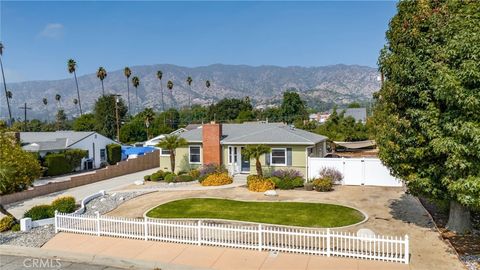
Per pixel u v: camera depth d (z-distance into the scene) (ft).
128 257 47.11
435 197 46.65
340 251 45.24
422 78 42.47
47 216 65.87
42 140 149.89
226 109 397.19
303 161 99.14
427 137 43.45
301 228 55.83
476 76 36.83
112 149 167.53
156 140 173.99
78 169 150.00
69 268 45.24
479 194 38.88
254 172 104.68
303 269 41.47
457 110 39.78
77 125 289.94
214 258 45.70
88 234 56.70
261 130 115.55
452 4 43.55
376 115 60.03
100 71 296.10
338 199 75.72
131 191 92.27
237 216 63.93
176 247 49.96
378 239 42.88
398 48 46.91
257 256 45.75
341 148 189.57
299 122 260.62
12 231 60.39
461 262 41.98
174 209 70.74
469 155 38.93
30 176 84.89
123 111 296.10
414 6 49.21
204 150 110.52
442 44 42.27
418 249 46.16
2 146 81.61
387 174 90.02
